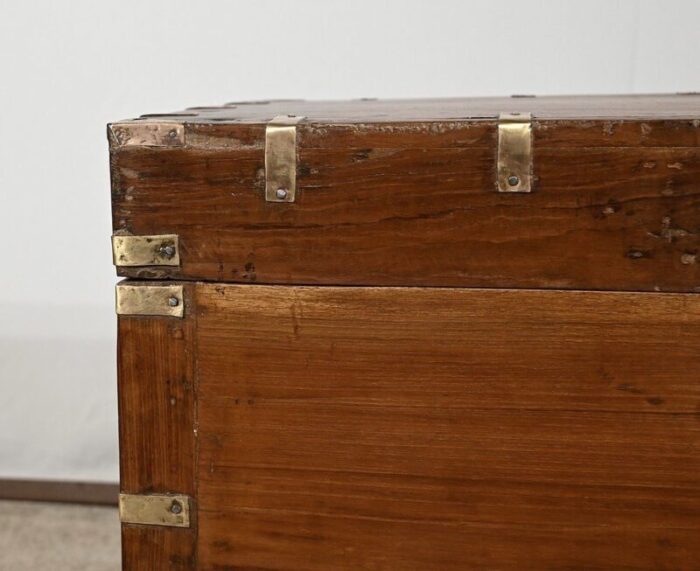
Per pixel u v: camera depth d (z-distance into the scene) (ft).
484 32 5.98
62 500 6.46
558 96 5.48
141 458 3.91
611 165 3.50
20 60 6.19
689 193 3.47
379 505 3.83
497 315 3.65
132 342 3.84
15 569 5.56
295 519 3.88
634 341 3.60
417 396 3.75
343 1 6.03
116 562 5.65
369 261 3.68
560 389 3.67
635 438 3.66
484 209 3.59
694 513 3.67
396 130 3.58
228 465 3.87
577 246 3.57
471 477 3.77
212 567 3.96
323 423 3.80
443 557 3.84
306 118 3.73
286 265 3.72
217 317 3.78
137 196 3.74
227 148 3.67
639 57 5.90
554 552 3.77
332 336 3.74
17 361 6.49
